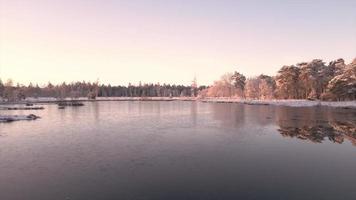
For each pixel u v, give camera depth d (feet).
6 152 79.97
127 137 103.50
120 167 64.85
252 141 95.20
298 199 47.01
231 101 420.77
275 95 409.49
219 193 49.65
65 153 78.38
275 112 209.56
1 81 460.55
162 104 382.22
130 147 85.92
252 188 51.93
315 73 342.23
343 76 284.82
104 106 327.67
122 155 75.87
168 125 139.13
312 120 154.20
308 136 104.47
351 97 286.66
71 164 67.46
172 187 52.49
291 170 62.59
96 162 69.10
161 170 62.64
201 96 592.19
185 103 413.59
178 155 75.82
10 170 63.16
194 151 80.53
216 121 155.53
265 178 57.31
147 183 54.54
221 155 75.87
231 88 534.37
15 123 148.36
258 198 47.44
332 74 354.95
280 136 104.37
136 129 124.77
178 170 62.64
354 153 78.07
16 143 92.79
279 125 135.54
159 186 53.06
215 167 64.85
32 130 121.90
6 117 162.71
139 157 73.67
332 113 193.98
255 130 119.75
